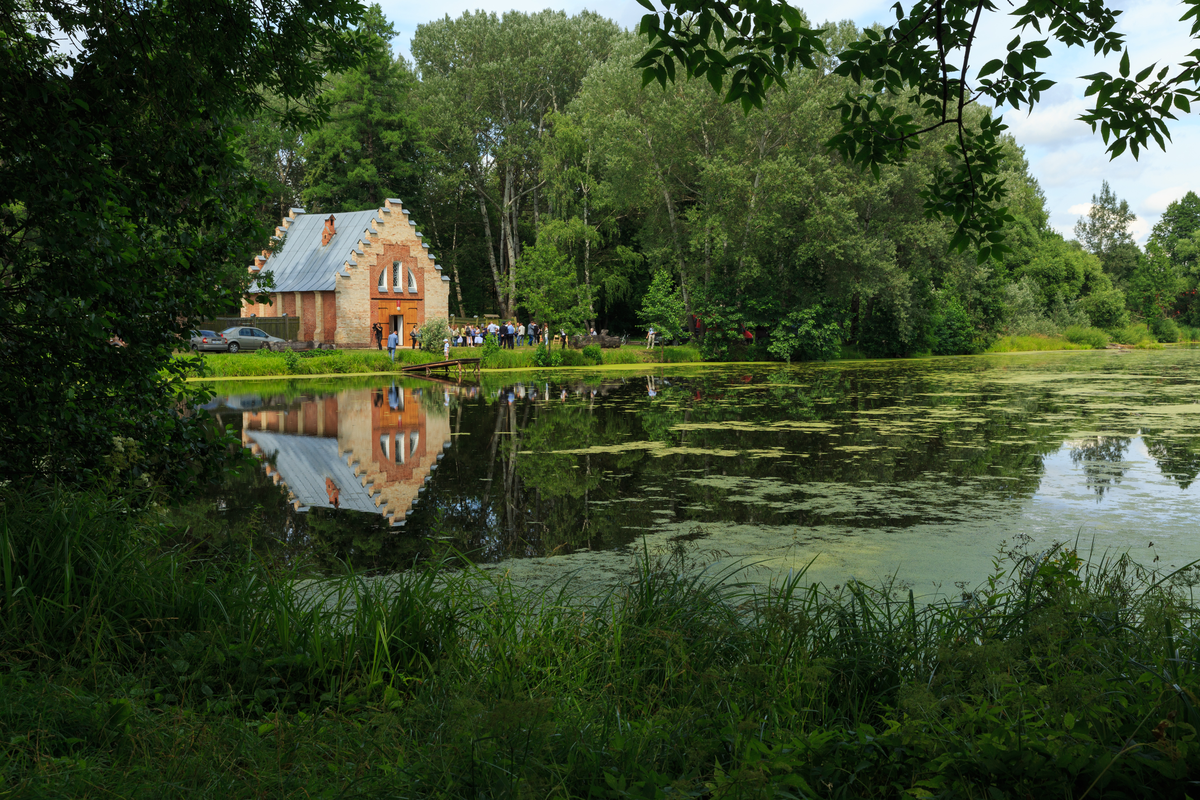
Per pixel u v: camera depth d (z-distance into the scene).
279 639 4.05
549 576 6.44
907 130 5.74
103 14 5.61
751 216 37.25
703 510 9.06
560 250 46.84
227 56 6.29
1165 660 3.05
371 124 50.59
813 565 6.78
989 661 3.24
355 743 3.08
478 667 3.93
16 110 5.15
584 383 27.69
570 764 2.70
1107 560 6.80
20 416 5.57
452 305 59.78
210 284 6.83
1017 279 67.56
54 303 5.27
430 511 9.06
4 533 4.10
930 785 2.42
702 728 3.20
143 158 6.16
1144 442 13.88
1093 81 5.09
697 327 43.75
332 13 6.97
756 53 5.00
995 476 10.99
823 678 3.62
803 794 2.49
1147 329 76.06
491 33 51.59
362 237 41.69
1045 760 2.40
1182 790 2.25
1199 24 4.87
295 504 9.38
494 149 53.41
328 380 28.94
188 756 2.91
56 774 2.58
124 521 5.08
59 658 3.70
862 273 38.44
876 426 16.03
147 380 6.41
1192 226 89.75
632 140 39.03
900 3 5.33
